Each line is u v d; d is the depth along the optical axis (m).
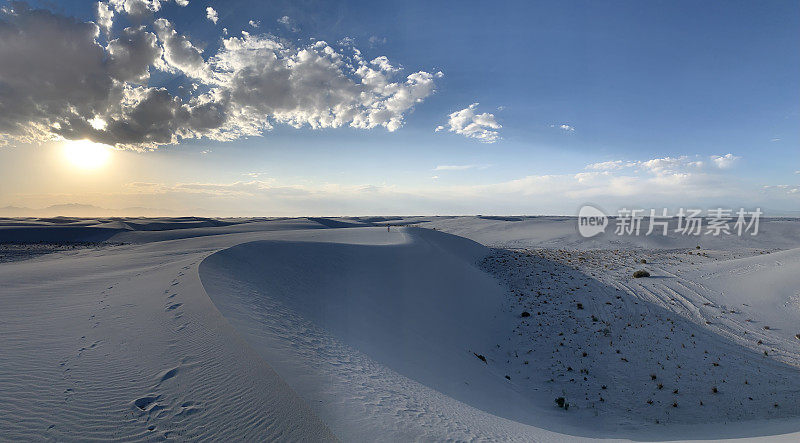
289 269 20.03
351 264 24.91
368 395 8.27
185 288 13.33
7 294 13.73
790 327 18.41
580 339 19.69
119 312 11.41
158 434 5.79
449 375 13.22
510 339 20.70
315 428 6.26
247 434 5.88
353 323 15.19
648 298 24.55
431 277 27.27
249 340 9.26
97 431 5.78
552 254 46.19
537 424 10.68
